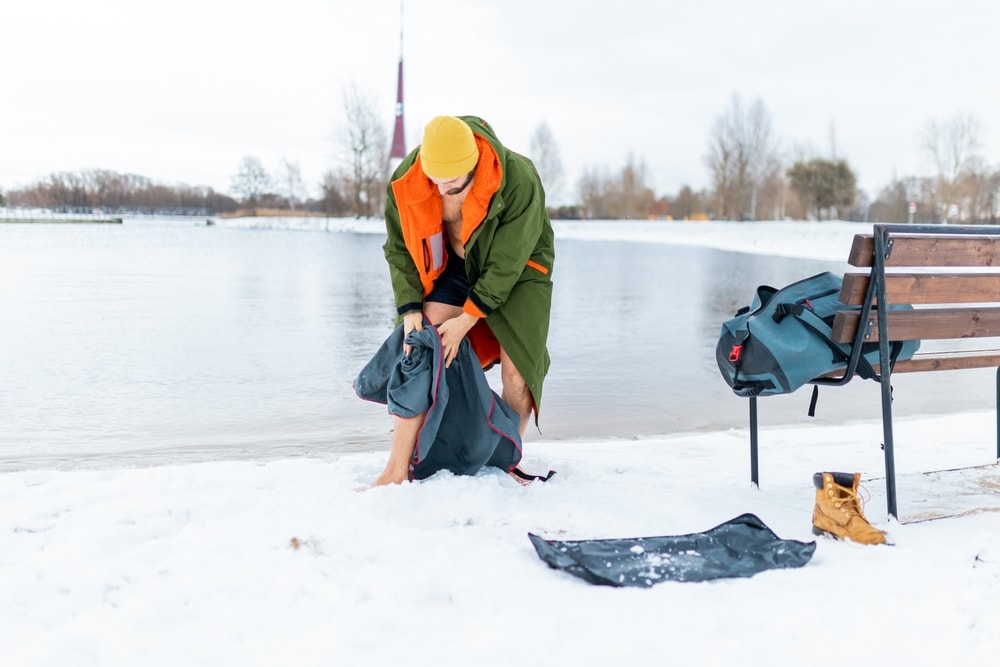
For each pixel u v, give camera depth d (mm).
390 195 3070
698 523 2703
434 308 3148
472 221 2898
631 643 1808
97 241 25688
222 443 4227
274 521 2551
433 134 2738
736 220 50531
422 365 2984
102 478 3139
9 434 4332
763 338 2854
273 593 2061
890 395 2717
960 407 5328
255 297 10844
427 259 3045
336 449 4148
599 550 2342
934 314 2861
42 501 2848
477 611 1988
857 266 2717
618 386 5750
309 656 1769
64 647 1797
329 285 12656
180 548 2359
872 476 3346
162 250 21594
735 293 12477
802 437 4270
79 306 9523
